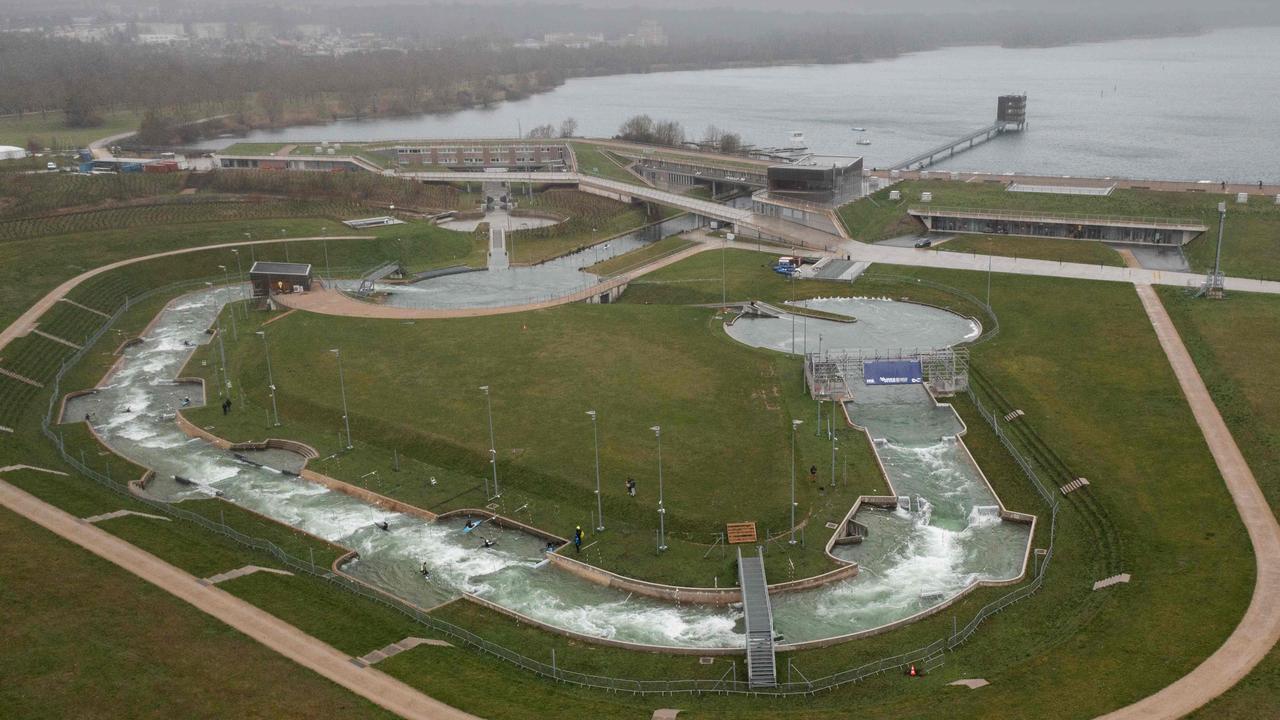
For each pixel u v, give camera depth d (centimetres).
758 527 14650
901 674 11338
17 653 11238
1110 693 10444
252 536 14862
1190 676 10606
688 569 13712
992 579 13438
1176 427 16662
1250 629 11344
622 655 12044
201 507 15788
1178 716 9975
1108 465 15725
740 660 11862
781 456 16700
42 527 14175
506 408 18725
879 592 13262
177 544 14112
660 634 12525
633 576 13612
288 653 11594
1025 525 14888
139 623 11981
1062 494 15325
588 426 17838
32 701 10475
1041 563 13650
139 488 16312
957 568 13812
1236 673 10588
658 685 11344
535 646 12244
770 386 19575
